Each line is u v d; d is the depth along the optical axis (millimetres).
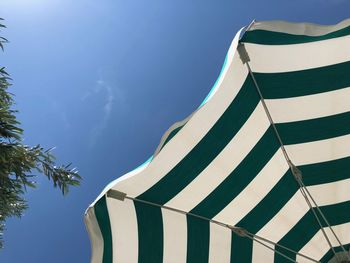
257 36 2434
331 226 2984
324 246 3035
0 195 4691
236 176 2766
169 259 2887
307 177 2855
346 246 3000
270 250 3064
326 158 2793
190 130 2559
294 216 2963
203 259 2941
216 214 2945
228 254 2990
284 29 2381
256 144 2727
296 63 2520
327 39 2414
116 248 2748
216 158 2684
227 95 2557
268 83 2594
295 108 2658
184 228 2934
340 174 2834
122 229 2791
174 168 2662
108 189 2658
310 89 2590
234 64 2531
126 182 2738
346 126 2682
